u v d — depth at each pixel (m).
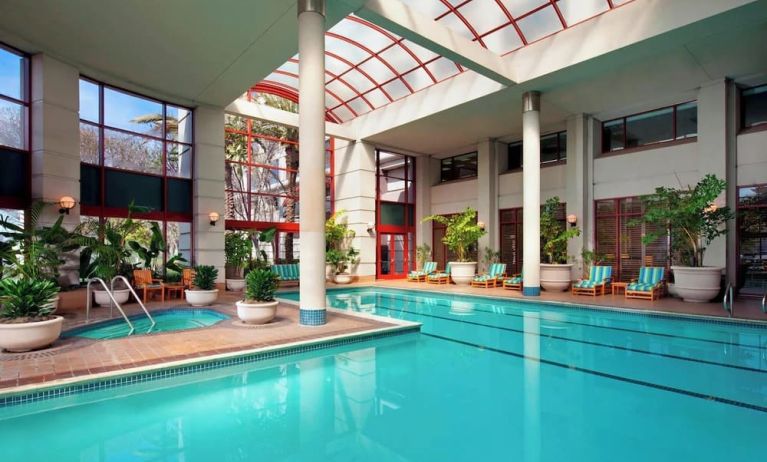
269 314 7.14
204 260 12.07
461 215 16.25
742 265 10.25
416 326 7.23
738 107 10.52
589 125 13.23
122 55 9.20
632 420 3.69
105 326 7.48
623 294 11.52
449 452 3.14
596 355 5.85
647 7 8.28
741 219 10.27
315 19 7.09
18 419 3.74
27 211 8.77
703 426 3.56
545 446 3.22
